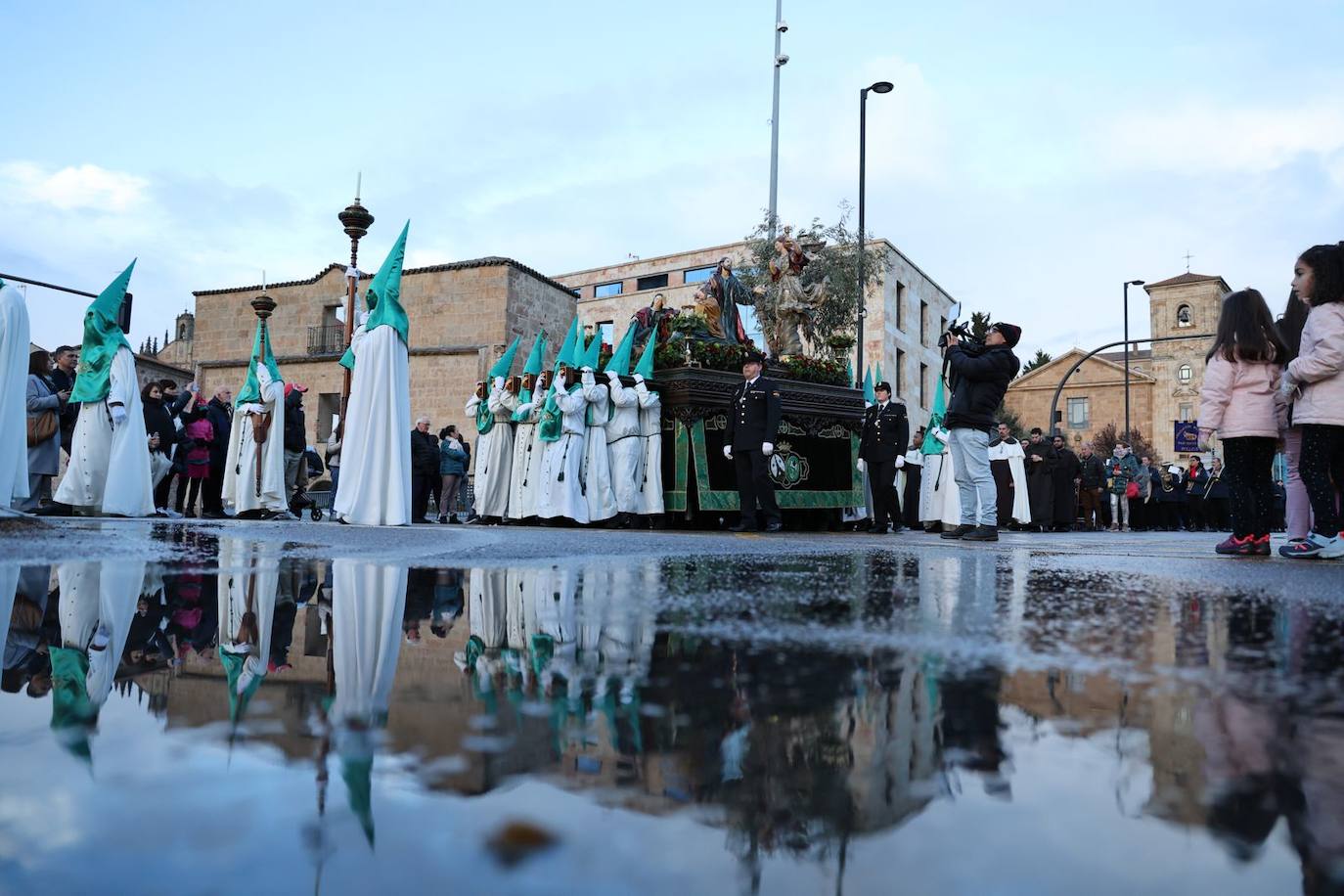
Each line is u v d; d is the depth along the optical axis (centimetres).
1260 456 538
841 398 1207
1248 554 533
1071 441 6588
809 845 48
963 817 53
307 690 94
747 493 978
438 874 41
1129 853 46
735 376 1109
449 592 221
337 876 40
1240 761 67
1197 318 6412
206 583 233
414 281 2769
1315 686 101
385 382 812
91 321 872
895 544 630
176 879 40
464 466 1527
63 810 50
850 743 73
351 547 412
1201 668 114
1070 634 149
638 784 60
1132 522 2291
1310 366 489
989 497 754
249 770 61
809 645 133
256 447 1077
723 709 86
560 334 2956
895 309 3375
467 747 69
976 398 752
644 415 1083
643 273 3859
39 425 883
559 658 119
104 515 880
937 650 127
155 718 79
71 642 134
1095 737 76
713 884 41
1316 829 50
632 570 299
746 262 2314
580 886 40
